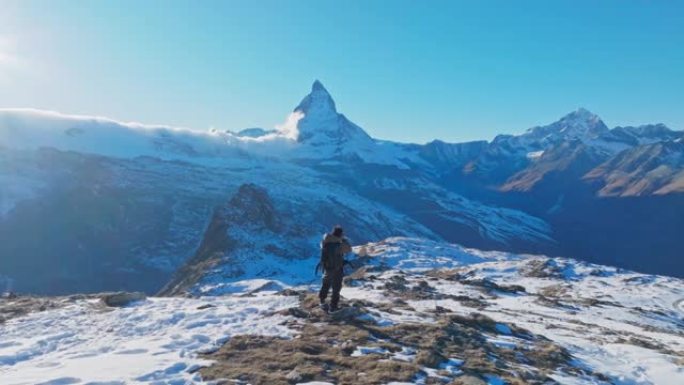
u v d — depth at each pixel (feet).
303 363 42.78
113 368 41.78
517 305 147.74
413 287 150.61
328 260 62.23
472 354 49.24
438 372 42.27
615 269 367.45
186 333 54.44
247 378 39.11
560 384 44.37
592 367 53.93
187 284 439.22
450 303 110.22
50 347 51.75
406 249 459.73
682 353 74.02
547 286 297.74
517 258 467.52
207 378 39.24
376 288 129.90
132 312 67.36
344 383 38.40
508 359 50.34
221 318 61.05
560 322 101.24
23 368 43.24
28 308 74.79
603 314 161.17
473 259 449.89
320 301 64.03
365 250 467.93
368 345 48.85
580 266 364.99
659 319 183.21
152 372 40.68
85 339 54.65
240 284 362.94
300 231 618.85
